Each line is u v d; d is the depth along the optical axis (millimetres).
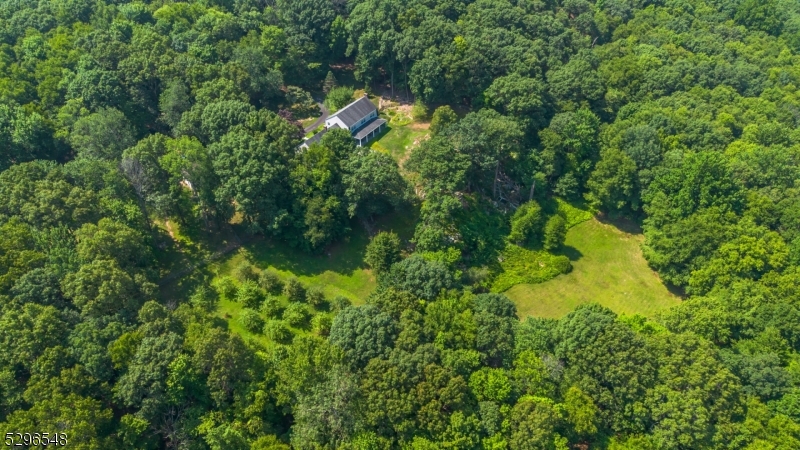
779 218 110312
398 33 142125
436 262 99312
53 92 119000
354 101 140875
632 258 118688
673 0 184250
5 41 131000
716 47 160000
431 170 111250
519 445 72062
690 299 98812
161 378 74500
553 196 129125
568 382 80562
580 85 135875
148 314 81438
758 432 76188
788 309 91938
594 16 170750
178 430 74938
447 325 84812
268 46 142250
